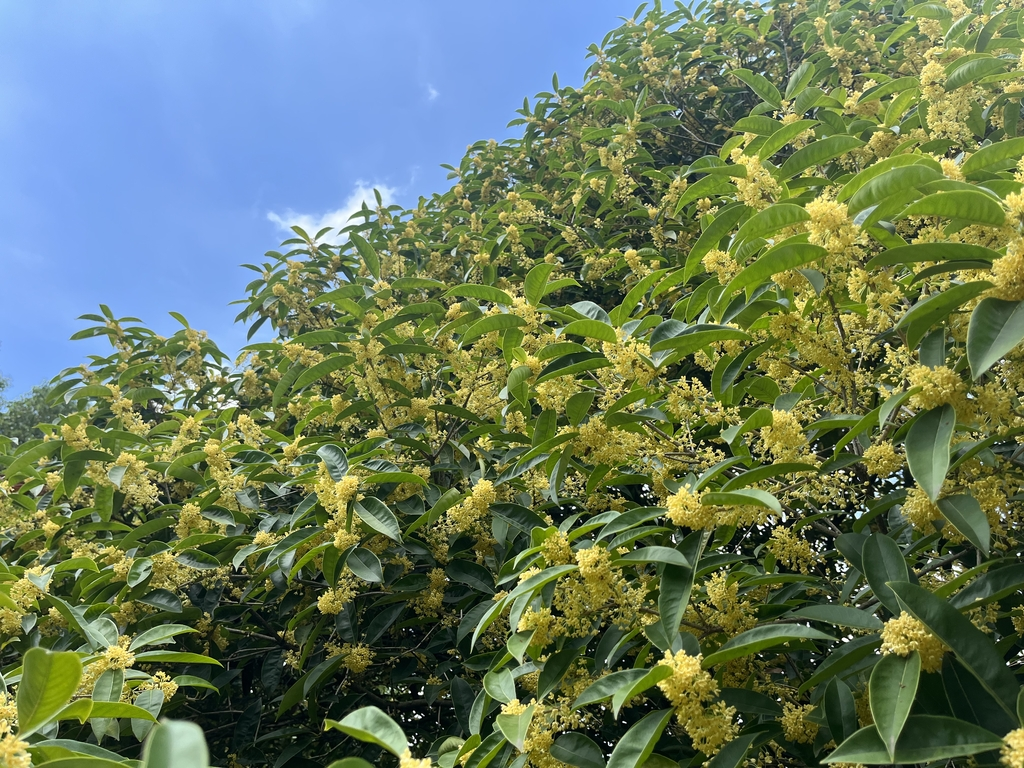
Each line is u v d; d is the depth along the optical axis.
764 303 2.34
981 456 2.00
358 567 2.96
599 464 2.64
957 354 2.16
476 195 7.23
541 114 6.79
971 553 2.28
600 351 2.63
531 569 2.23
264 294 5.84
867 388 2.37
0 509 4.23
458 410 3.65
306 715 3.75
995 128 3.82
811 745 1.97
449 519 3.11
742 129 3.69
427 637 3.62
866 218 2.00
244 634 3.70
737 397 2.81
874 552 1.91
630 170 5.71
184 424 4.34
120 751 3.17
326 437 3.91
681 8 6.47
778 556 2.26
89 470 3.82
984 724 1.50
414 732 3.84
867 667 1.93
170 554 3.31
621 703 1.62
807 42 5.21
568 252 5.92
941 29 3.99
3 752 1.43
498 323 3.02
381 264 6.10
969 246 1.78
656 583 2.25
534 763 1.95
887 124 3.40
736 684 2.23
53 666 1.54
